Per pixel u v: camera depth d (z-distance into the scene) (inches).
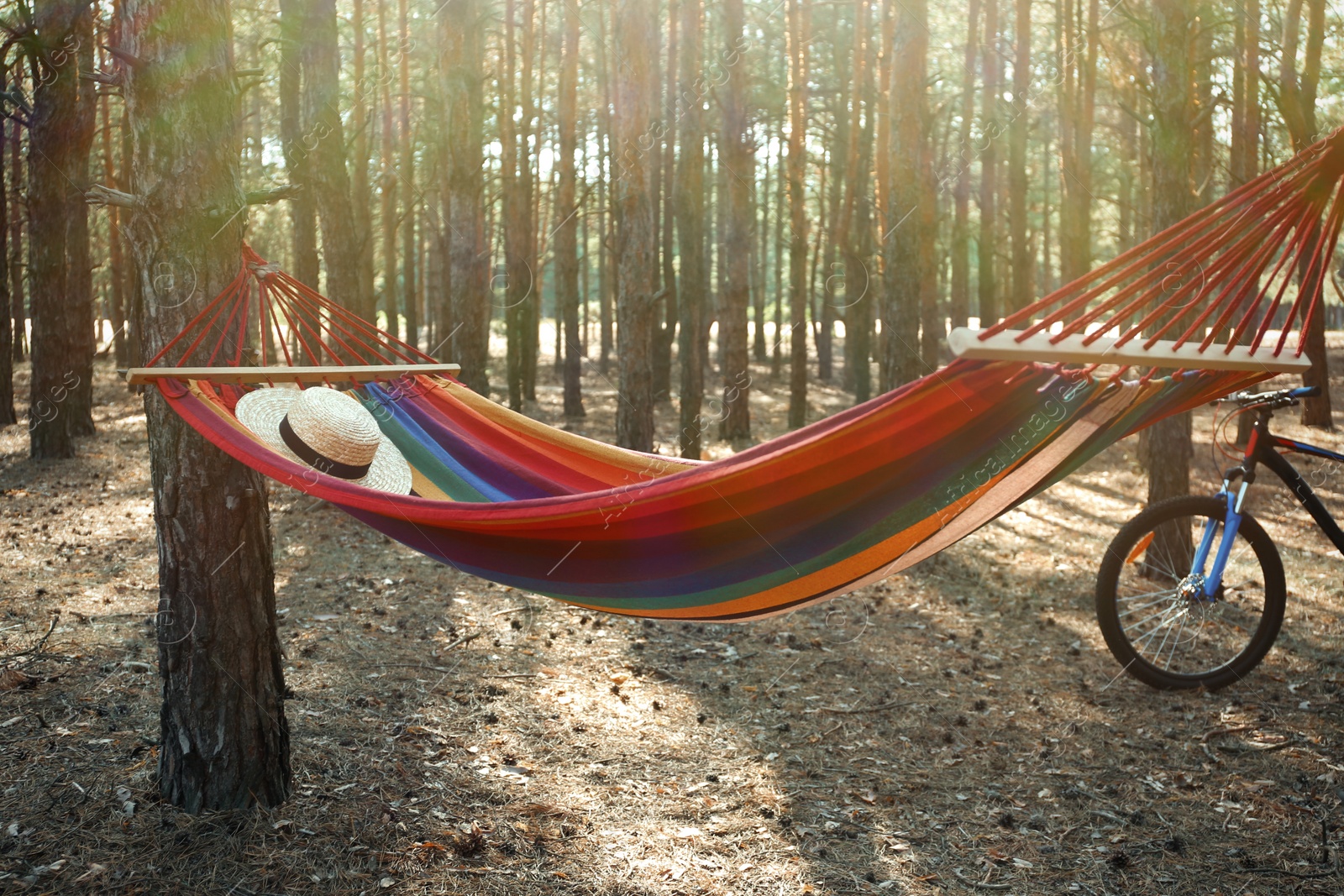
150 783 157.2
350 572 297.9
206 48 149.2
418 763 171.6
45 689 192.2
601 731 189.6
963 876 144.5
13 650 214.4
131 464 478.9
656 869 143.9
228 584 149.8
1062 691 215.2
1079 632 256.7
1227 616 260.4
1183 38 284.5
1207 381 114.3
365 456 170.9
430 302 1037.8
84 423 547.5
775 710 202.4
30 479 434.9
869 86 733.9
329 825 150.2
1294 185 99.5
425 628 245.8
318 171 414.6
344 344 191.6
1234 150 514.0
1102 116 757.3
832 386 1011.3
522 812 158.2
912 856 149.5
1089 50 590.9
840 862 147.5
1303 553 334.3
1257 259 101.1
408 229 846.5
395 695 201.2
